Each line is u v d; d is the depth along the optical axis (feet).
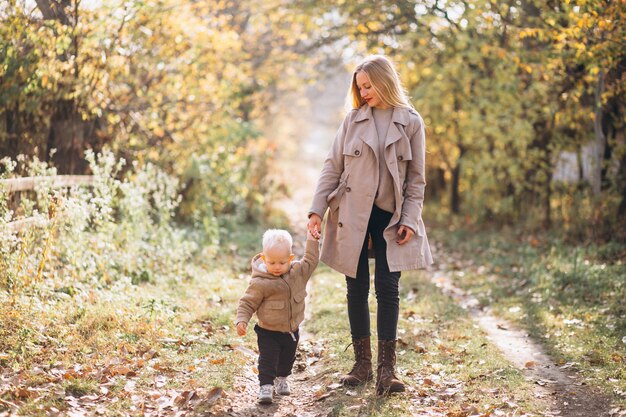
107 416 12.96
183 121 38.29
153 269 24.88
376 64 14.79
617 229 31.01
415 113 15.02
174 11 33.27
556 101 34.53
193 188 37.40
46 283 19.71
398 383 14.53
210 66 37.55
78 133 29.91
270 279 14.10
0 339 15.44
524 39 36.32
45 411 12.72
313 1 44.65
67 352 15.67
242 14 51.83
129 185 25.59
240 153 41.11
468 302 24.79
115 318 17.95
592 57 25.63
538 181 39.86
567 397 14.80
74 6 27.09
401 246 14.55
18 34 24.14
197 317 19.90
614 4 24.21
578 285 24.61
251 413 13.69
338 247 14.82
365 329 15.15
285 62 54.24
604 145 31.78
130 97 34.37
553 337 19.62
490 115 38.93
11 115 25.94
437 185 53.31
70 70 27.61
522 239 36.78
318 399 14.49
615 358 17.01
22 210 22.12
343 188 14.87
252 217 44.24
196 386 14.66
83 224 21.43
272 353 14.26
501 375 16.12
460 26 39.42
